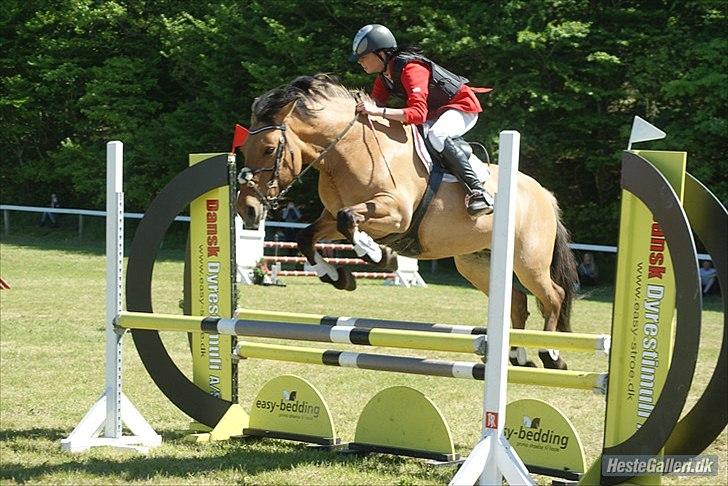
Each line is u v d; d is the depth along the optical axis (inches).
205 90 1402.6
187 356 530.6
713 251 256.5
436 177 319.6
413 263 1003.9
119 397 324.5
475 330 300.5
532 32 1104.2
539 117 1200.2
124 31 1514.5
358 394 428.1
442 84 321.1
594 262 1116.5
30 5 1498.5
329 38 1278.3
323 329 288.8
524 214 350.3
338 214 300.2
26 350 523.8
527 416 291.9
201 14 1505.9
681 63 1078.4
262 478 275.0
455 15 1183.6
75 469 278.8
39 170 1546.5
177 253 1293.1
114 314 325.1
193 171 337.7
